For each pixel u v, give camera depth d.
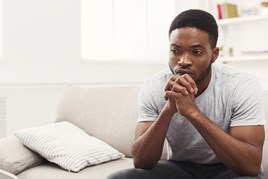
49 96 3.43
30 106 3.29
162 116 1.29
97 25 4.04
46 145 1.83
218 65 1.41
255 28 4.04
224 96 1.31
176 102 1.21
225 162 1.19
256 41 4.04
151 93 1.43
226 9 4.12
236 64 4.22
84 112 2.18
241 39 4.16
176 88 1.20
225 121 1.32
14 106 3.18
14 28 3.20
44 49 3.41
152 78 1.49
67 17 3.57
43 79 3.41
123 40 4.30
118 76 4.08
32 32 3.32
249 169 1.16
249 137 1.21
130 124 2.01
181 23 1.21
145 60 4.44
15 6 3.19
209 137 1.17
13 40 3.20
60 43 3.53
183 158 1.44
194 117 1.18
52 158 1.79
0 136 3.09
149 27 4.55
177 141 1.41
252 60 4.02
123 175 1.23
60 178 1.64
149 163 1.32
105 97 2.17
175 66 1.23
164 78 1.44
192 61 1.20
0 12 3.14
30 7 3.29
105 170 1.71
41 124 3.38
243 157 1.15
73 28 3.63
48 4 3.42
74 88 2.31
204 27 1.20
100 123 2.11
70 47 3.62
